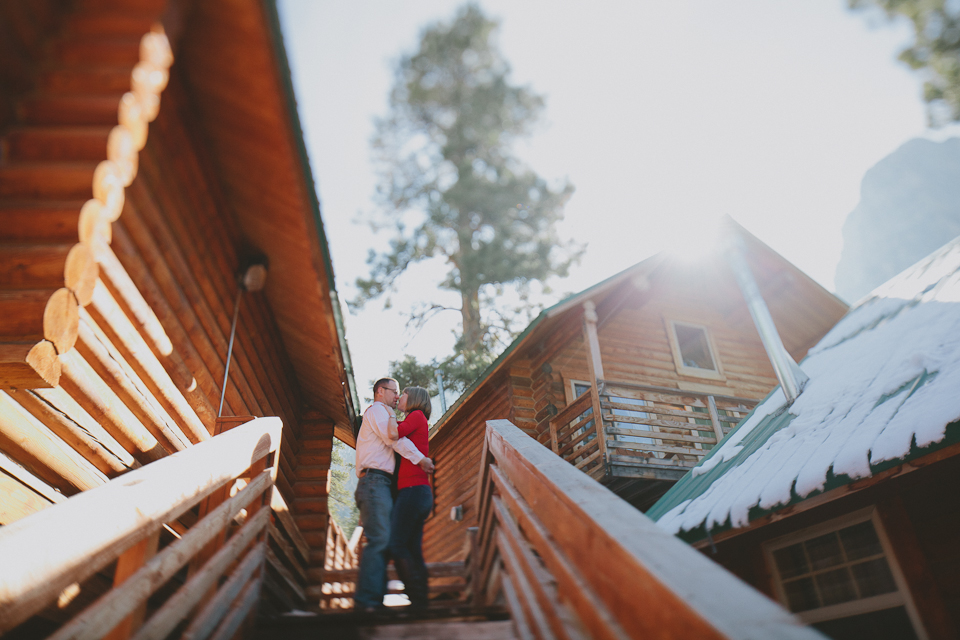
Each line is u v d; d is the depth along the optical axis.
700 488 7.16
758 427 7.80
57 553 1.70
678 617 1.21
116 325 3.26
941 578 4.74
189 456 2.55
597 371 10.53
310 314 5.25
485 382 12.13
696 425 10.85
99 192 2.40
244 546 2.93
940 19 12.33
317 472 7.44
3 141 2.32
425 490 4.00
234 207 4.52
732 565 6.84
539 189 20.05
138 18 2.47
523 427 11.71
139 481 2.16
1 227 2.39
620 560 1.53
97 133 2.35
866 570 5.36
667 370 13.27
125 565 2.13
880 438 4.67
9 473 2.84
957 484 4.73
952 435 4.07
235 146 3.72
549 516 2.27
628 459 9.91
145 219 3.44
